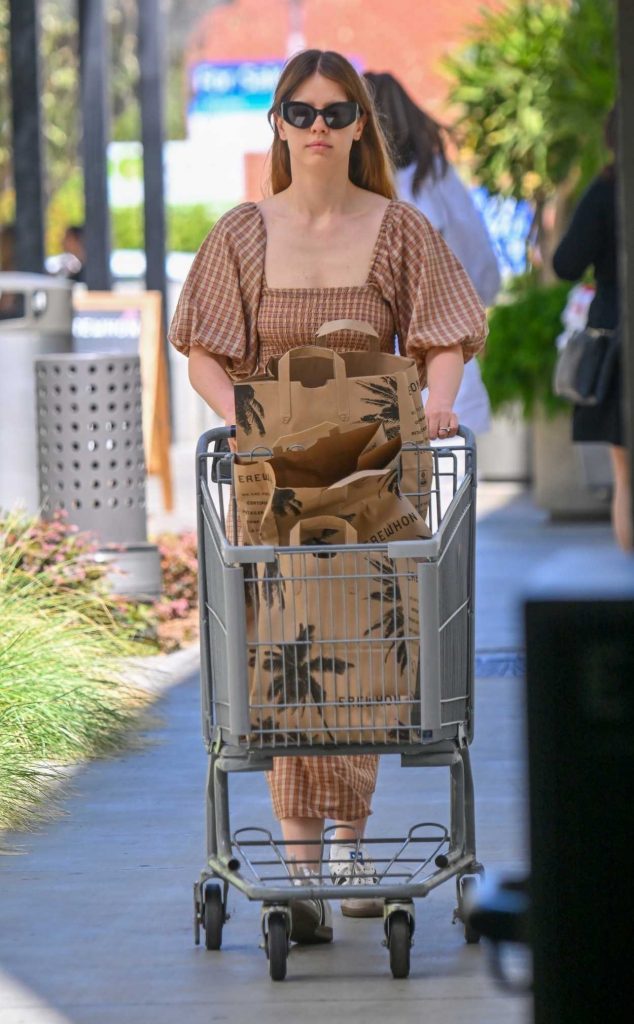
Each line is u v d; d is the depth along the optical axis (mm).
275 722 10203
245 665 10062
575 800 6207
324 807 11391
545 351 32688
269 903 10438
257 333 11586
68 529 21422
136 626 20969
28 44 34500
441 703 10250
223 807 10648
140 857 13031
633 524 8117
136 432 22281
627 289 8516
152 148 40125
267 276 11523
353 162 11883
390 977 10383
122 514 22078
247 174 76688
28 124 34656
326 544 10172
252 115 76750
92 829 13820
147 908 11820
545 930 6359
